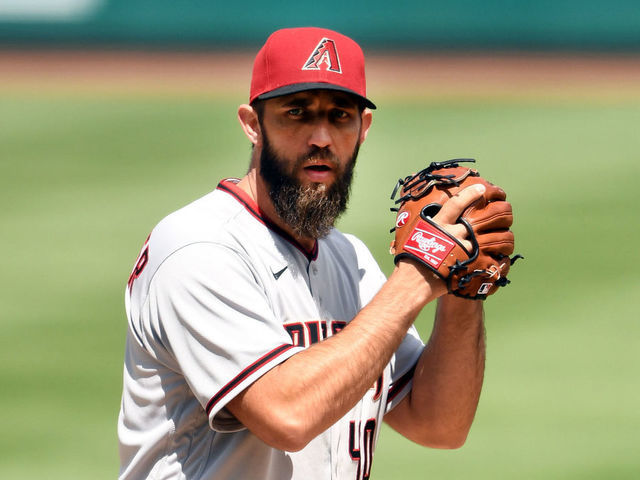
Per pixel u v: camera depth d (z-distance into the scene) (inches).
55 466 831.1
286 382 283.6
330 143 315.6
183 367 296.7
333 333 335.9
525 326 1220.5
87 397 995.3
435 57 4288.9
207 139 2532.0
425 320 1210.6
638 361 1094.4
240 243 316.2
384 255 1462.8
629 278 1411.2
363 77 327.6
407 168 2151.8
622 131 2657.5
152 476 313.6
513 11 4404.5
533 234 1662.2
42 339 1156.5
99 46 4458.7
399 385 362.9
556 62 4156.0
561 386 1030.4
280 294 321.1
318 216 319.6
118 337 1170.0
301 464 314.0
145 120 2827.3
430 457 874.1
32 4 4416.8
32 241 1593.3
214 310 295.9
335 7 4456.2
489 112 2987.2
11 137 2541.8
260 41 4473.4
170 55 4313.5
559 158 2304.4
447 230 306.5
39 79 3654.0
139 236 1626.5
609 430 920.9
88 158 2282.2
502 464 853.2
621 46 4375.0
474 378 357.7
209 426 308.3
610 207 1840.6
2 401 976.3
